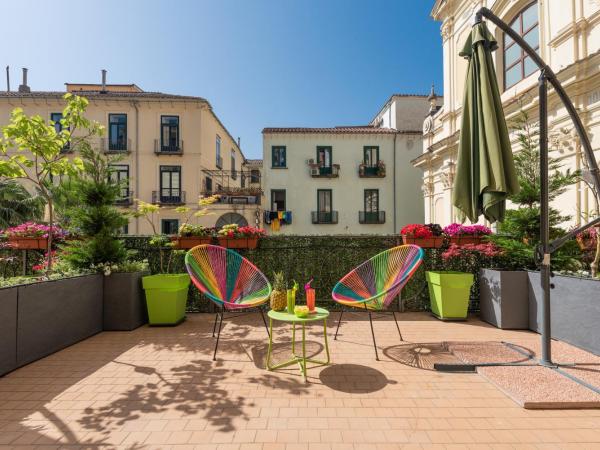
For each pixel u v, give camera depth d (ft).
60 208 17.61
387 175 61.21
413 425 6.58
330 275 16.79
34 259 16.72
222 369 9.46
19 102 52.70
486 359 9.97
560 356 10.12
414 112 63.67
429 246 15.67
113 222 14.71
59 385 8.43
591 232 13.89
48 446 5.92
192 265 11.96
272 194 60.44
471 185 9.66
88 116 54.65
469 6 32.30
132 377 8.91
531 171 15.02
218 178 64.95
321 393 7.95
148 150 55.21
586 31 20.38
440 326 14.03
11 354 9.31
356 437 6.19
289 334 13.01
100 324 13.46
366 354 10.66
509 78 27.84
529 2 25.44
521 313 13.52
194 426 6.55
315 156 60.95
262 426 6.55
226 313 16.62
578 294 10.91
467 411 7.11
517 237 14.87
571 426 6.54
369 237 16.71
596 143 19.17
